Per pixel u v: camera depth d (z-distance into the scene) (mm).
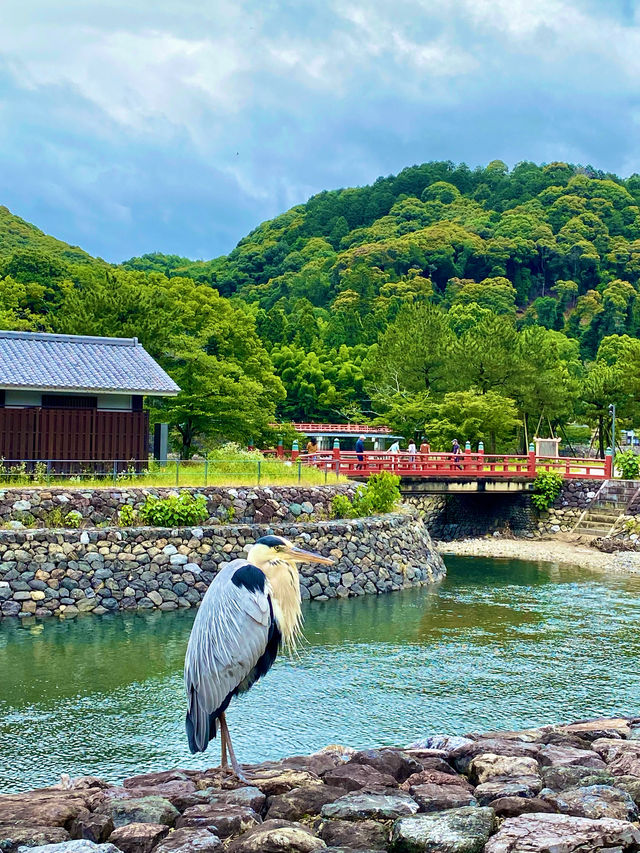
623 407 65875
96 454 31547
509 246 181875
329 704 16922
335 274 161875
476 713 16391
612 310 148125
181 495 28734
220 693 7016
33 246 105625
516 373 62562
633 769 8000
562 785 7688
